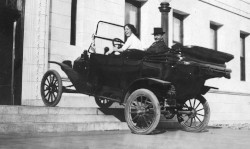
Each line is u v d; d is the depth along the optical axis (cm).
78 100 995
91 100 1023
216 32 1634
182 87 756
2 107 736
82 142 542
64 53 1031
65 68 841
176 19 1445
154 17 1301
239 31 1714
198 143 591
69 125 724
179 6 1391
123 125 818
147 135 715
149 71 739
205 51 747
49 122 745
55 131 702
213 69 755
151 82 719
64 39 1038
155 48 762
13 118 705
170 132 832
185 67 733
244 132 891
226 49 1623
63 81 999
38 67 961
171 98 749
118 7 1180
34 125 676
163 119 1104
